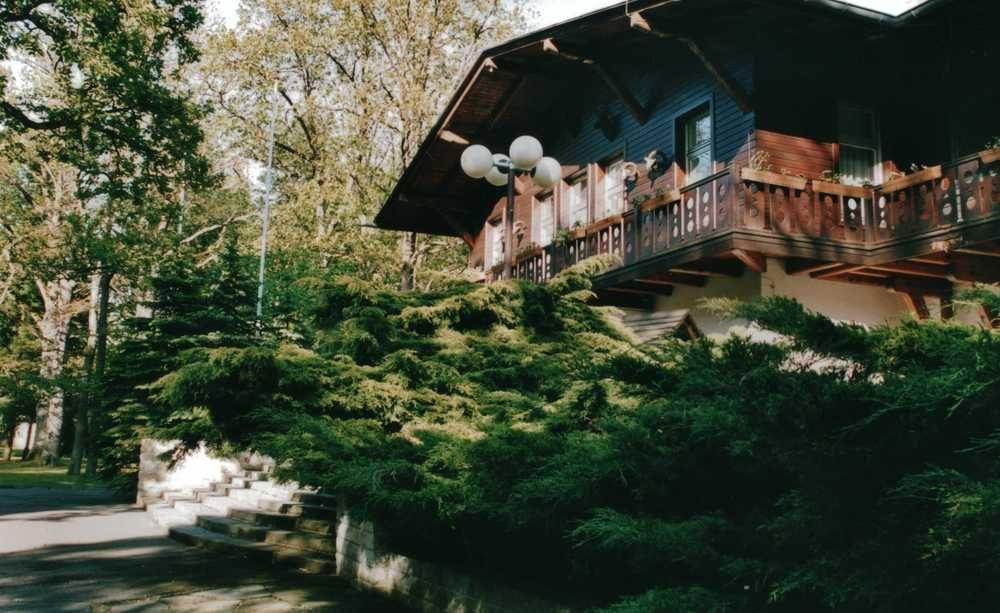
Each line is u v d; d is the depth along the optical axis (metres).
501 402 6.95
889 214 11.12
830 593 2.85
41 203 28.34
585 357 4.52
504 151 18.28
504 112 17.28
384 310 9.37
